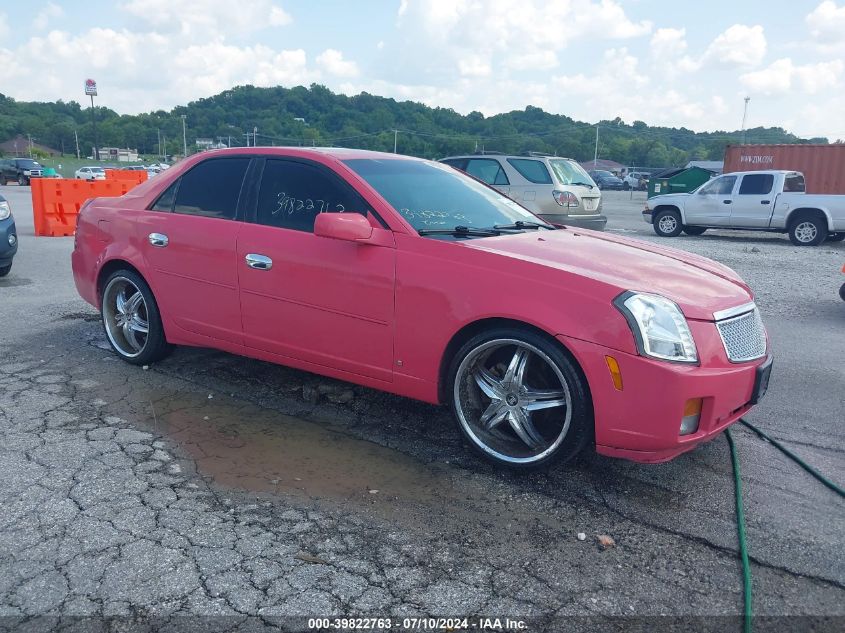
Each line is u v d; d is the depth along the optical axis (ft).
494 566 9.45
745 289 12.88
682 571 9.46
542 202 41.34
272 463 12.27
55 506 10.63
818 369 18.47
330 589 8.86
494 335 11.69
